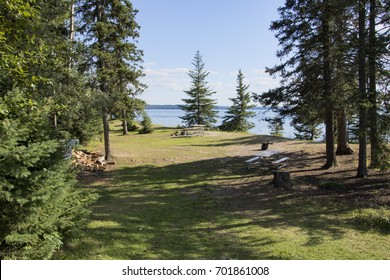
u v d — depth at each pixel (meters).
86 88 11.27
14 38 5.39
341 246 5.91
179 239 6.41
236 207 8.64
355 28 10.66
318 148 17.61
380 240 6.17
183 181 11.83
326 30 11.17
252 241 6.27
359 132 9.48
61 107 5.67
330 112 11.86
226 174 12.83
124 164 14.96
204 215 8.01
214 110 42.69
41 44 6.42
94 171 13.39
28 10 5.29
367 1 9.60
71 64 9.44
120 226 7.08
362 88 9.70
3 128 3.76
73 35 12.52
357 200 8.69
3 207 4.03
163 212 8.25
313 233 6.61
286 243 6.11
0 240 4.05
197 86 41.12
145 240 6.31
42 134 4.68
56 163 4.76
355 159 13.78
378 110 9.23
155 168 14.23
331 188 9.95
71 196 5.62
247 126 41.81
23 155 3.64
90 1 13.63
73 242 5.86
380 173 11.08
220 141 23.70
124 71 14.21
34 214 4.20
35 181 4.04
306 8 11.10
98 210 8.32
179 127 36.66
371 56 9.12
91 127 17.34
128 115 15.23
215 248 5.93
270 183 10.88
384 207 7.98
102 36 13.60
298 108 12.35
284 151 17.59
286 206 8.55
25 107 4.52
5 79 4.80
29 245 4.43
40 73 6.67
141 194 10.12
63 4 9.21
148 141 23.91
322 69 11.62
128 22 14.20
